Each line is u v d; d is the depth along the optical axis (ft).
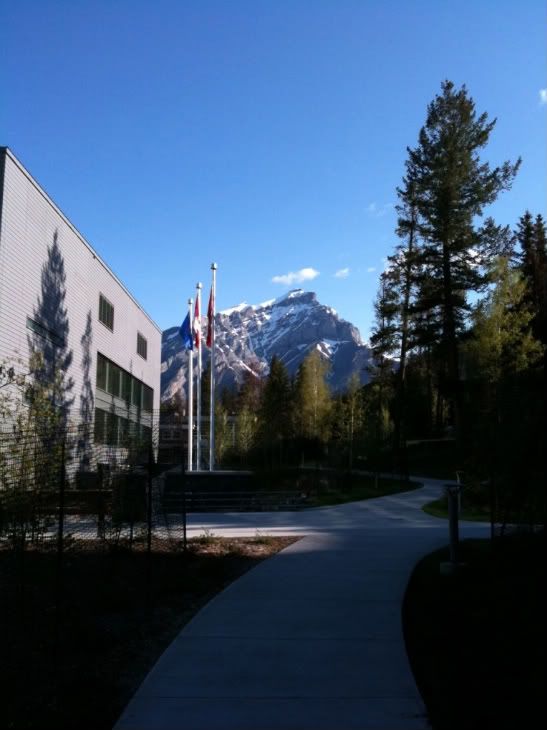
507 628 21.50
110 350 114.11
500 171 119.55
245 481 101.86
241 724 15.38
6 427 32.40
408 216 138.92
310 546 43.32
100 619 24.12
